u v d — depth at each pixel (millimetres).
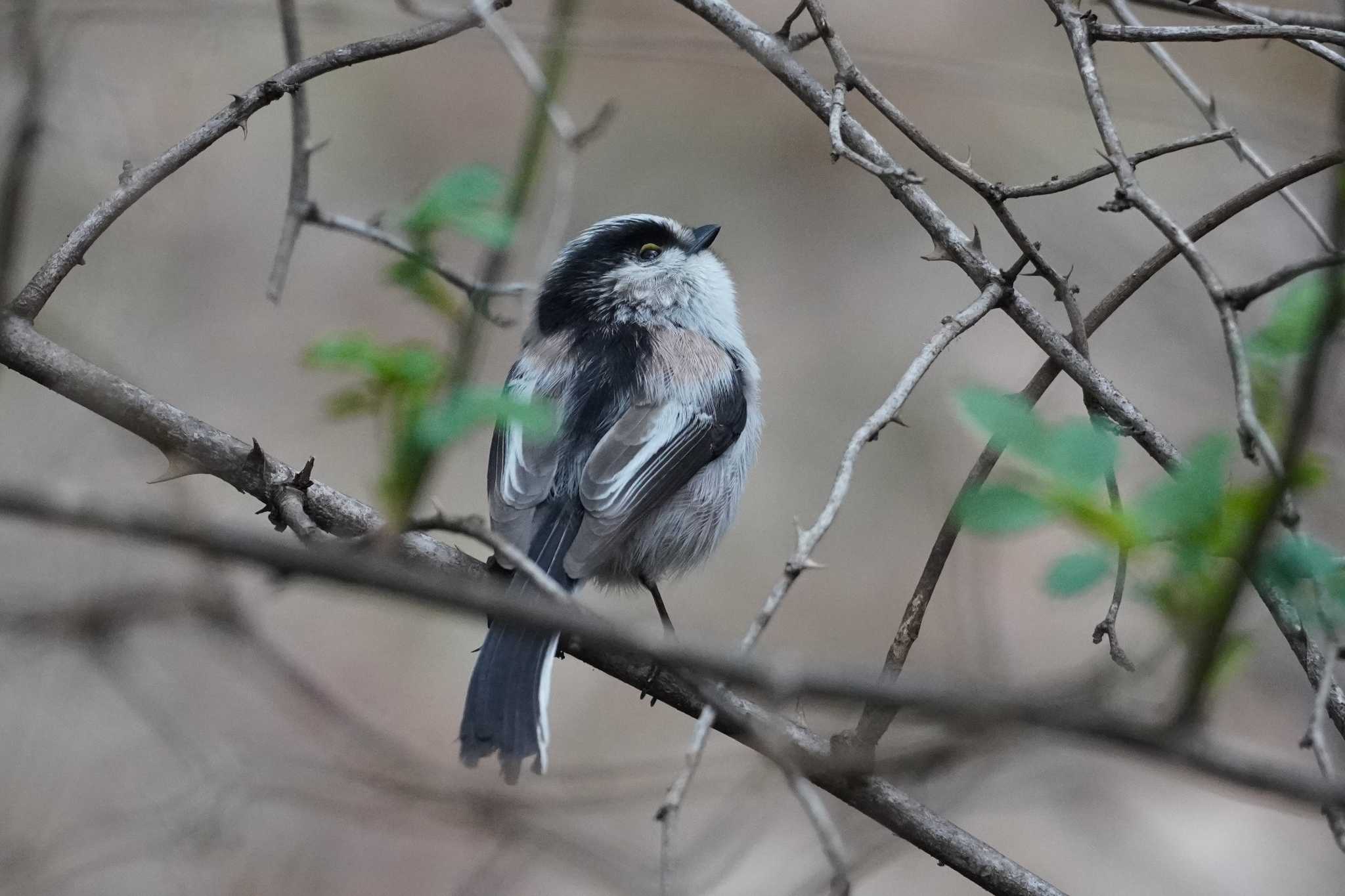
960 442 15000
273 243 15172
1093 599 11734
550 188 10680
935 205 6945
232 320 14750
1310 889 12031
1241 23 8117
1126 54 15938
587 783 11586
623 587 9320
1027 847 12125
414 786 9070
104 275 14281
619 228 10125
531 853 9734
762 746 4547
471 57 16562
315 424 14312
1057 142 15938
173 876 11273
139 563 9242
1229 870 12000
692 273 9945
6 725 11086
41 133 7902
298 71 7195
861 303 15969
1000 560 13664
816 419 15359
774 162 16594
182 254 14734
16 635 7746
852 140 7176
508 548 4305
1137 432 6520
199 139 7109
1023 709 3426
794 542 14727
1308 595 4242
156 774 11281
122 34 12539
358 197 15727
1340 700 5871
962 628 12703
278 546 3211
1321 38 6520
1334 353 4027
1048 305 15094
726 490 9180
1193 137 6246
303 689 8891
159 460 12148
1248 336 6160
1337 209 4457
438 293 6184
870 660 13672
